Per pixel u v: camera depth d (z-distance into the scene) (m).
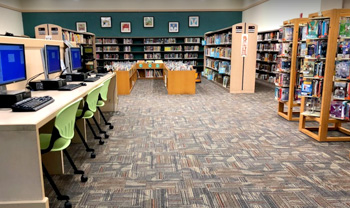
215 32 9.51
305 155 2.97
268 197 2.13
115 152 3.07
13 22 10.76
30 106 1.88
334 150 3.11
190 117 4.61
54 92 2.71
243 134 3.71
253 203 2.05
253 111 5.05
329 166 2.69
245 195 2.17
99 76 4.16
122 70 6.84
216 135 3.66
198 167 2.68
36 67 3.13
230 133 3.75
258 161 2.81
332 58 3.21
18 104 1.92
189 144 3.32
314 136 3.51
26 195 1.70
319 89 3.51
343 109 3.22
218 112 4.97
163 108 5.30
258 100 6.15
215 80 9.26
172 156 2.95
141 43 11.87
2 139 1.61
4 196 1.69
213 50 9.55
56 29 7.80
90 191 2.23
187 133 3.75
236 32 6.99
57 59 3.31
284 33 4.44
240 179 2.43
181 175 2.51
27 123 1.59
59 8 11.46
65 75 3.58
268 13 9.51
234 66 7.12
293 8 7.88
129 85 6.93
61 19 11.64
